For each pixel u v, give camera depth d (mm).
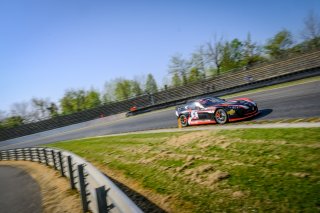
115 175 7891
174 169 6645
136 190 6234
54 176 9812
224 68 51906
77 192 6953
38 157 14562
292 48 46875
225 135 8289
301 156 5148
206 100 12102
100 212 3877
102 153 11430
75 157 7195
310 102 10422
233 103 10547
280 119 8953
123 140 13180
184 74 52875
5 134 37594
